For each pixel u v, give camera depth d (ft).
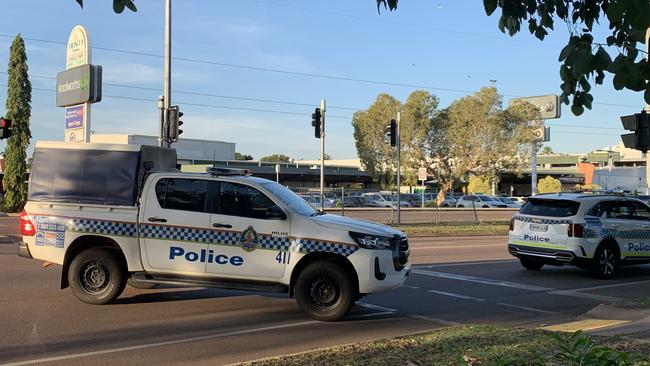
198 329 24.27
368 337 23.31
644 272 45.83
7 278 35.91
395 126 91.66
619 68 9.17
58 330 23.63
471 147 193.67
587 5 11.59
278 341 22.48
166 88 68.33
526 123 189.47
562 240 40.93
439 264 47.85
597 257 40.93
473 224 96.89
